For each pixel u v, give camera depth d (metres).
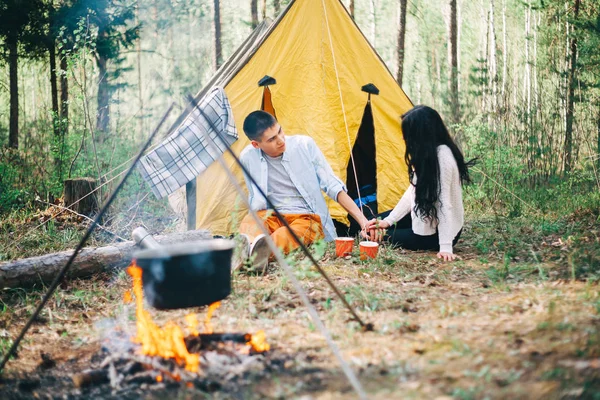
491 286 3.59
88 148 8.72
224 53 18.84
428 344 2.59
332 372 2.35
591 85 8.72
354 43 5.79
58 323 3.38
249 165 4.86
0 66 9.82
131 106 15.16
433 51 19.75
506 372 2.21
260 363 2.46
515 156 7.82
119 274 4.16
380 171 5.81
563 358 2.28
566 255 4.14
